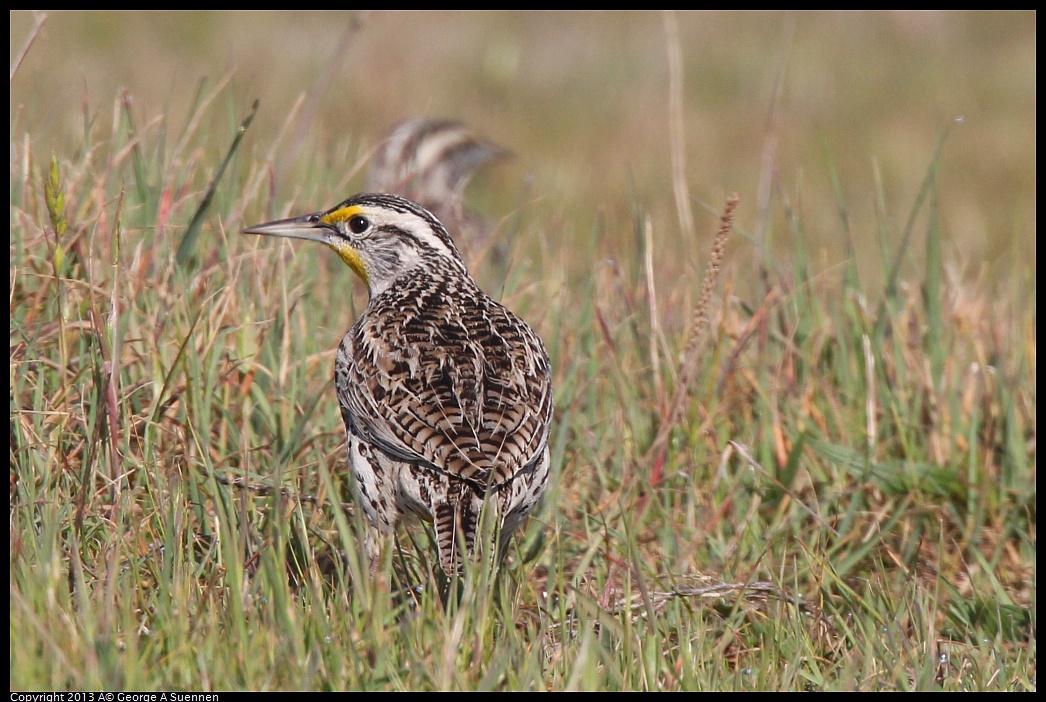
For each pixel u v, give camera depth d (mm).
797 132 24078
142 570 7969
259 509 8664
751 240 11367
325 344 10398
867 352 10266
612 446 10078
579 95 25625
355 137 19047
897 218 19641
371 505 8344
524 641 7766
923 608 8258
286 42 25781
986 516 10070
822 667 7891
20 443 8406
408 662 7047
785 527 9469
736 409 10516
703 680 7301
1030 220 19641
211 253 10195
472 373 8250
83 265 9406
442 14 29516
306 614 7434
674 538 9297
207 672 6648
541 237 12289
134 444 8836
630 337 10922
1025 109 25500
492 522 7668
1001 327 11570
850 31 30672
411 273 9555
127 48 24500
